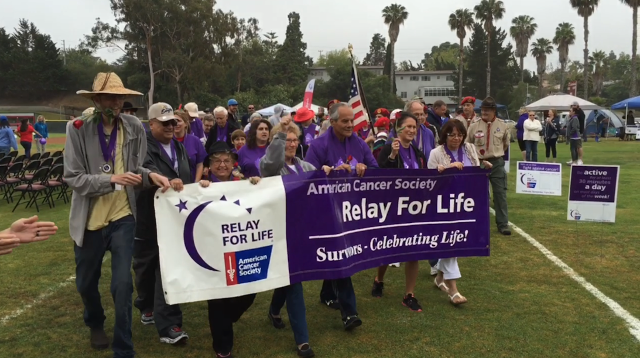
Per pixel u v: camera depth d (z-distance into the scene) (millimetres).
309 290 5191
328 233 3832
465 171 4414
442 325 4184
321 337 4020
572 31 72000
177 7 51500
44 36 77188
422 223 4359
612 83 101625
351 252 4016
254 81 72688
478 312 4445
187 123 6379
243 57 68062
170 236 3441
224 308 3568
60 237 7461
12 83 73000
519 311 4438
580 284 5070
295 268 3738
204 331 4191
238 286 3566
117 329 3383
